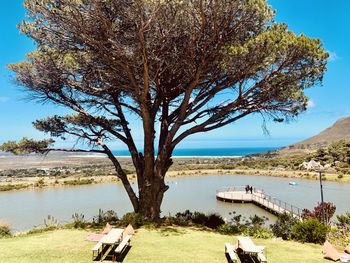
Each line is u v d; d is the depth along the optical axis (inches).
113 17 458.3
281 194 1625.2
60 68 555.8
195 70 506.3
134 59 470.9
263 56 458.0
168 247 424.5
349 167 2347.4
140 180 607.2
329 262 384.2
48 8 452.8
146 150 581.6
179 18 453.1
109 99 600.1
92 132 637.9
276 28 480.7
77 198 1493.6
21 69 556.7
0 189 1738.4
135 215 553.6
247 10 455.2
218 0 436.8
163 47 472.4
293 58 472.4
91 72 552.1
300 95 534.6
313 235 485.4
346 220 607.8
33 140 604.7
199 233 510.0
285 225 537.0
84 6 443.2
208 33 467.5
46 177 2265.0
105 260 366.0
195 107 571.8
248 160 3612.2
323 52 474.3
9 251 398.3
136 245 430.6
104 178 2194.9
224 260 378.6
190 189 1859.0
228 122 582.9
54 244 430.9
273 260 386.0
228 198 1441.9
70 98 609.6
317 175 2310.5
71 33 478.9
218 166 3164.4
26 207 1275.8
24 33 491.2
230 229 531.2
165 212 1207.6
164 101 626.8
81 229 528.1
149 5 426.3
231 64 482.9
